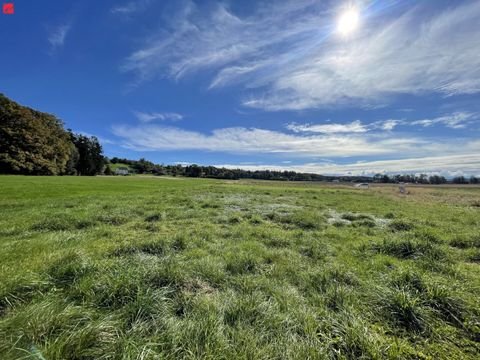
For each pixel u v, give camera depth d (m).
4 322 2.38
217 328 2.58
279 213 11.46
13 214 9.03
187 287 3.68
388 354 2.45
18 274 3.58
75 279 3.51
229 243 6.18
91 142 79.75
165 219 9.20
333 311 3.15
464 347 2.61
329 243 6.52
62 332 2.36
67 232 6.84
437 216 11.44
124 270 3.64
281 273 4.31
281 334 2.61
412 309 3.00
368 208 14.48
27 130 50.53
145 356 2.13
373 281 3.97
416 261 5.04
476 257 5.42
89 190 21.08
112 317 2.66
